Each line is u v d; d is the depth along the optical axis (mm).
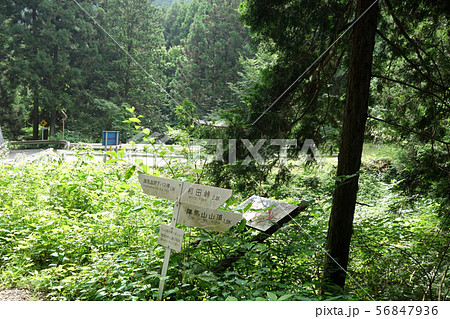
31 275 3818
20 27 29859
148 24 38062
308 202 4273
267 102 5301
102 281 3320
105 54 35875
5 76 30547
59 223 4590
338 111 5781
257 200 4516
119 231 4492
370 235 5113
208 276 3096
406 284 4566
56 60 31359
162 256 3695
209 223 3066
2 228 4723
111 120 32625
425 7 5188
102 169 7020
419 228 5570
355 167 4359
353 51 4406
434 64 5352
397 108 6047
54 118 32781
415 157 5797
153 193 3344
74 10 32250
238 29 37156
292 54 5590
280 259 3885
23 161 7547
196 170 3902
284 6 5484
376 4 4355
